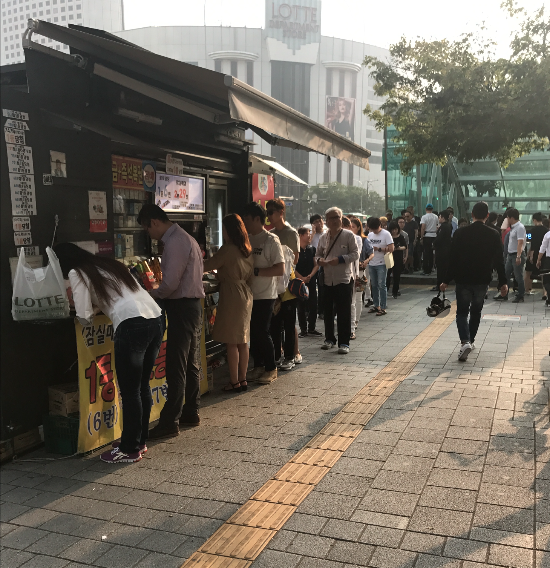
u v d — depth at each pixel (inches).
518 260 423.5
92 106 184.4
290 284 240.1
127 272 152.9
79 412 154.6
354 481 135.1
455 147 516.1
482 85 495.2
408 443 156.7
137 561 106.1
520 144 568.4
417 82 560.1
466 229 248.1
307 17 6117.1
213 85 155.1
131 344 146.0
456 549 104.7
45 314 145.6
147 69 169.6
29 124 154.7
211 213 281.6
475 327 254.5
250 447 159.9
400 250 480.7
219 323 208.2
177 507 126.6
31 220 155.8
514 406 183.8
